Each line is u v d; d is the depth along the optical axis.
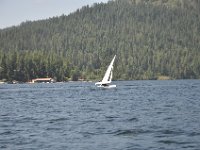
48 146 38.31
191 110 73.50
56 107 86.75
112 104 94.06
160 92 154.00
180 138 41.62
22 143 40.06
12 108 85.19
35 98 122.69
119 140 41.19
